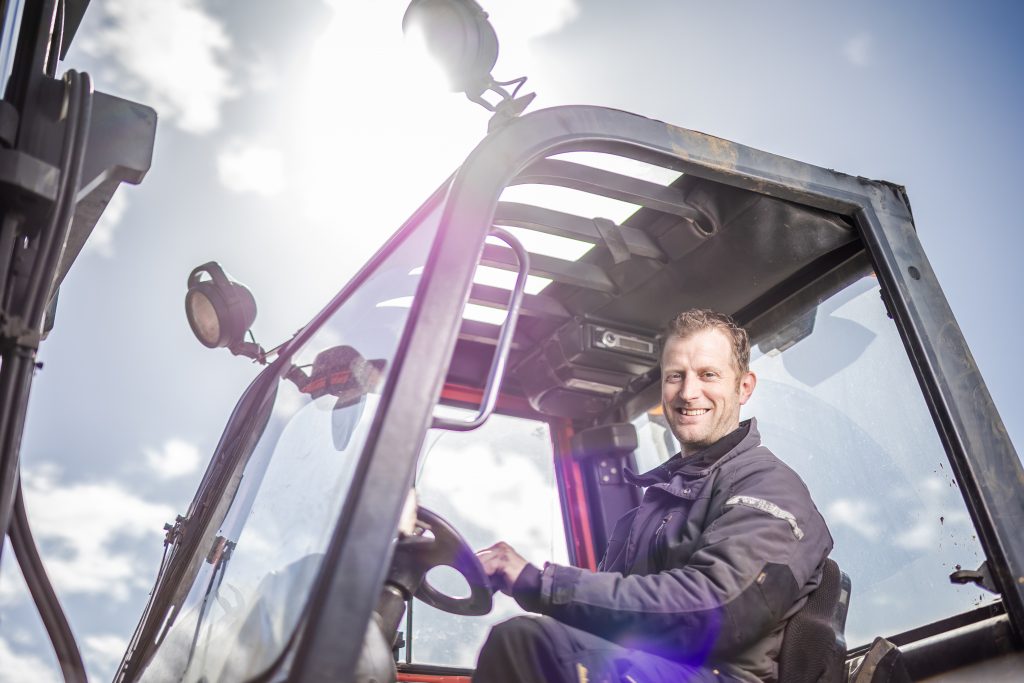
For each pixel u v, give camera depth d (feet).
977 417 5.50
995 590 5.07
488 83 4.99
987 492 5.22
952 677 5.14
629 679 4.28
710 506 5.24
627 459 8.13
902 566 5.62
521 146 4.52
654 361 7.64
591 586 4.43
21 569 4.75
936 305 5.90
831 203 5.98
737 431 5.58
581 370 7.63
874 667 4.99
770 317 7.00
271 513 4.15
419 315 3.52
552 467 8.16
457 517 7.60
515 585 4.55
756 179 5.64
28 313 3.89
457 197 4.04
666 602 4.36
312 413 4.46
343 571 2.93
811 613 4.79
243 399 5.84
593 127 4.95
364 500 3.06
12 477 3.70
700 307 7.27
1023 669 4.83
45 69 4.90
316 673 2.77
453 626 7.17
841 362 6.33
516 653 4.35
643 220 6.59
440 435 7.83
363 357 4.12
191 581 4.74
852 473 6.06
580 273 6.95
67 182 4.08
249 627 3.51
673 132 5.39
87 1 6.13
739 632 4.43
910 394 5.81
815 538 4.90
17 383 3.78
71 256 5.10
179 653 4.15
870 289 6.26
